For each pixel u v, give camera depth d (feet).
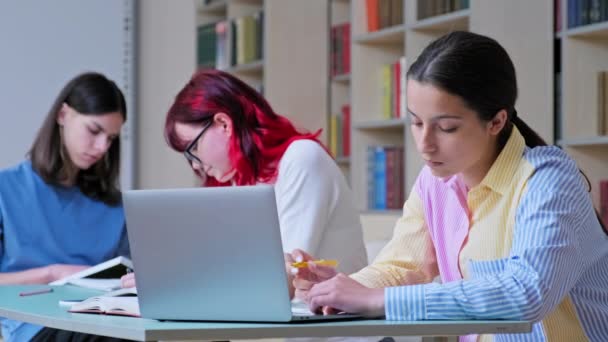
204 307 4.66
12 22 13.43
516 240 4.94
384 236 12.43
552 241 4.75
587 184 5.55
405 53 12.46
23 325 7.96
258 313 4.57
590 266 5.22
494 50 5.03
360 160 13.25
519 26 10.62
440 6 11.91
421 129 4.98
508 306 4.54
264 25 14.38
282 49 14.32
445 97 4.82
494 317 4.57
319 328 4.38
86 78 8.96
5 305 5.81
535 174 5.13
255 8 15.55
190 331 4.29
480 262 5.31
